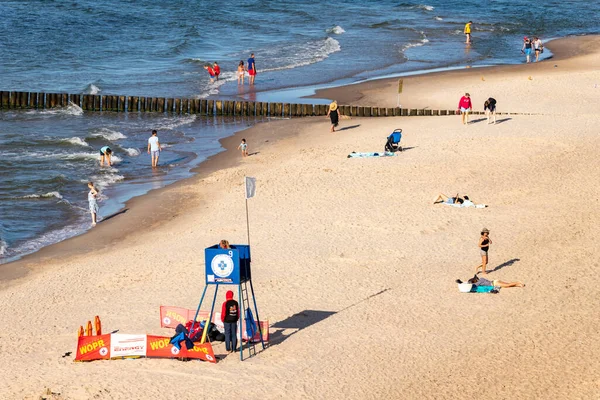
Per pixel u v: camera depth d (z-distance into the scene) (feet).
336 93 302.45
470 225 162.91
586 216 165.58
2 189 197.67
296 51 388.98
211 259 113.09
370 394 102.17
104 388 103.81
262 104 280.51
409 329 119.34
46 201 191.42
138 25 442.91
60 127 262.26
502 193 181.57
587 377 104.63
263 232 162.61
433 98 288.30
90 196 175.73
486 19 502.79
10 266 153.38
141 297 134.10
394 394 102.06
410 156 212.02
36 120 272.51
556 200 175.94
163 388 103.96
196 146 242.37
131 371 109.09
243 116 282.56
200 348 111.55
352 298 130.82
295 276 140.15
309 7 531.50
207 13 487.20
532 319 121.29
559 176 191.93
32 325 125.18
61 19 440.04
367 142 230.48
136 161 226.38
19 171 211.82
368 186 189.06
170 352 112.68
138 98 288.92
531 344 113.80
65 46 387.96
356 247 152.97
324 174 200.13
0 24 417.08
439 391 102.37
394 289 134.00
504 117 252.42
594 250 147.33
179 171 216.54
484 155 209.87
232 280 113.29
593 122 240.73
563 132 229.25
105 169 217.56
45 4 470.80
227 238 160.86
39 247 163.84
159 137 253.85
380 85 313.53
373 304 128.26
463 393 101.76
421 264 144.25
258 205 180.04
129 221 177.99
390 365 109.09
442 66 355.97
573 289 131.13
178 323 122.11
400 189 186.09
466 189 184.75
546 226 160.86
